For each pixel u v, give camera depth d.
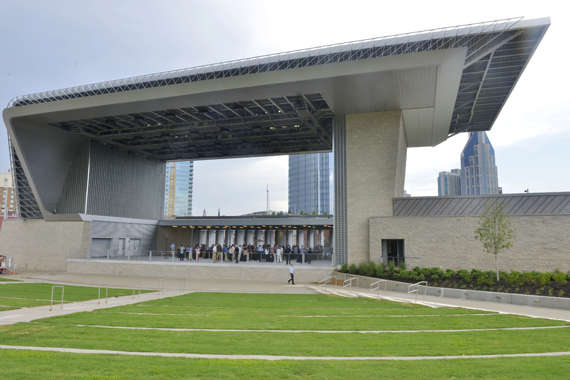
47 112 37.00
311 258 34.47
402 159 37.03
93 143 46.31
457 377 7.22
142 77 34.31
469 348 9.64
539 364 8.07
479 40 27.62
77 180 45.12
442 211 29.70
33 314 14.48
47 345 9.63
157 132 44.62
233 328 12.07
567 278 20.88
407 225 29.27
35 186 42.16
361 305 17.80
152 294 22.47
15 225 44.91
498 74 34.16
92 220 42.38
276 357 8.72
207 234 57.00
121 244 46.34
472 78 33.59
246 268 33.59
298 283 31.34
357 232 32.84
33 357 8.30
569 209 25.48
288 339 10.48
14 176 42.62
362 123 34.47
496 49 29.58
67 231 42.03
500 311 16.27
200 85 31.47
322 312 15.59
